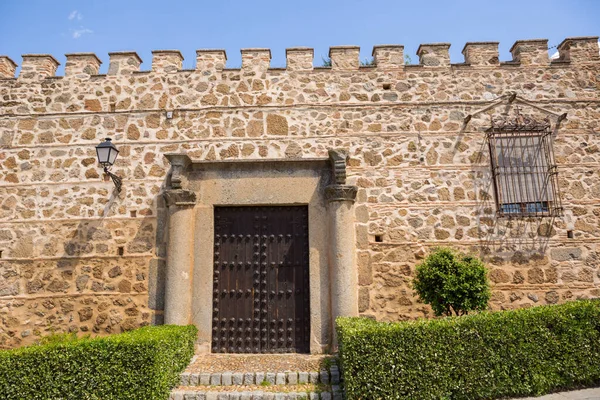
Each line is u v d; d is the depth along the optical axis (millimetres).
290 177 7121
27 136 7418
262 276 6902
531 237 6926
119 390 4742
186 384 5453
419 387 4672
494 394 4773
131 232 7055
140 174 7234
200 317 6672
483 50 7562
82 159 7320
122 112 7438
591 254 6859
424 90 7434
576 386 4992
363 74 7508
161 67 7578
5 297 6902
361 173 7152
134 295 6859
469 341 4844
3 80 7598
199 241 6926
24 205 7207
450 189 7086
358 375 4703
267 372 5566
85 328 6785
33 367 4777
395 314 6699
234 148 7270
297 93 7438
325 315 6652
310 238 6898
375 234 6957
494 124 7266
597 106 7352
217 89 7473
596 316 5125
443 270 6160
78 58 7676
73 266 6984
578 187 7070
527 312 5098
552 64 7500
